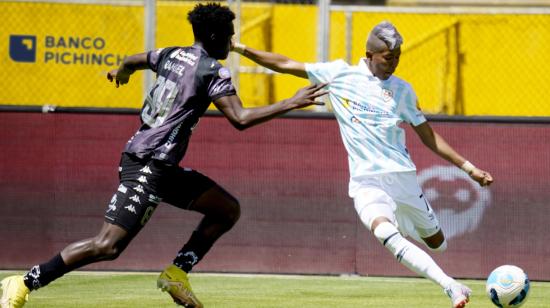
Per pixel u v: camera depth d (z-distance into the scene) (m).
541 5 58.12
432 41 39.28
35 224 32.97
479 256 31.97
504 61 39.00
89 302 26.19
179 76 20.69
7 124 33.06
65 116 33.03
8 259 33.03
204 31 21.23
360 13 39.16
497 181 31.94
